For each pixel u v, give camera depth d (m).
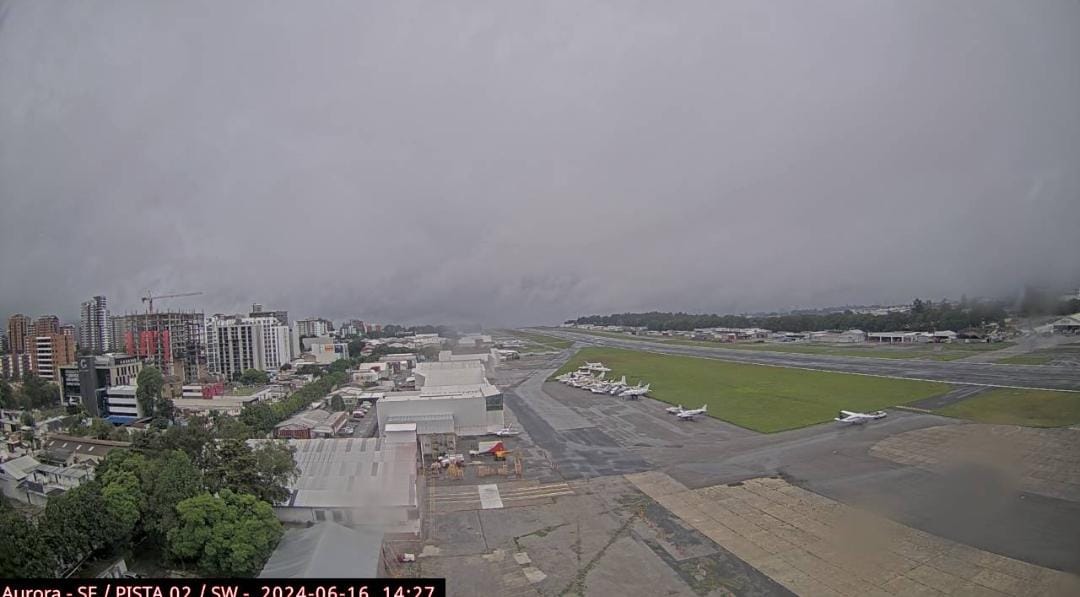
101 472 40.31
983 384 70.00
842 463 49.22
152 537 37.25
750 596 29.14
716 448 59.19
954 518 35.34
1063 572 28.02
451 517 42.75
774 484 45.75
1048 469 40.12
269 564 31.94
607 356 169.12
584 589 30.86
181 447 44.50
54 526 32.56
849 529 35.78
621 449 61.41
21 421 82.38
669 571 32.41
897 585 28.80
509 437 69.94
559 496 46.59
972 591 27.45
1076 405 54.66
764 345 170.00
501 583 31.97
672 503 43.47
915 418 60.81
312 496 41.81
